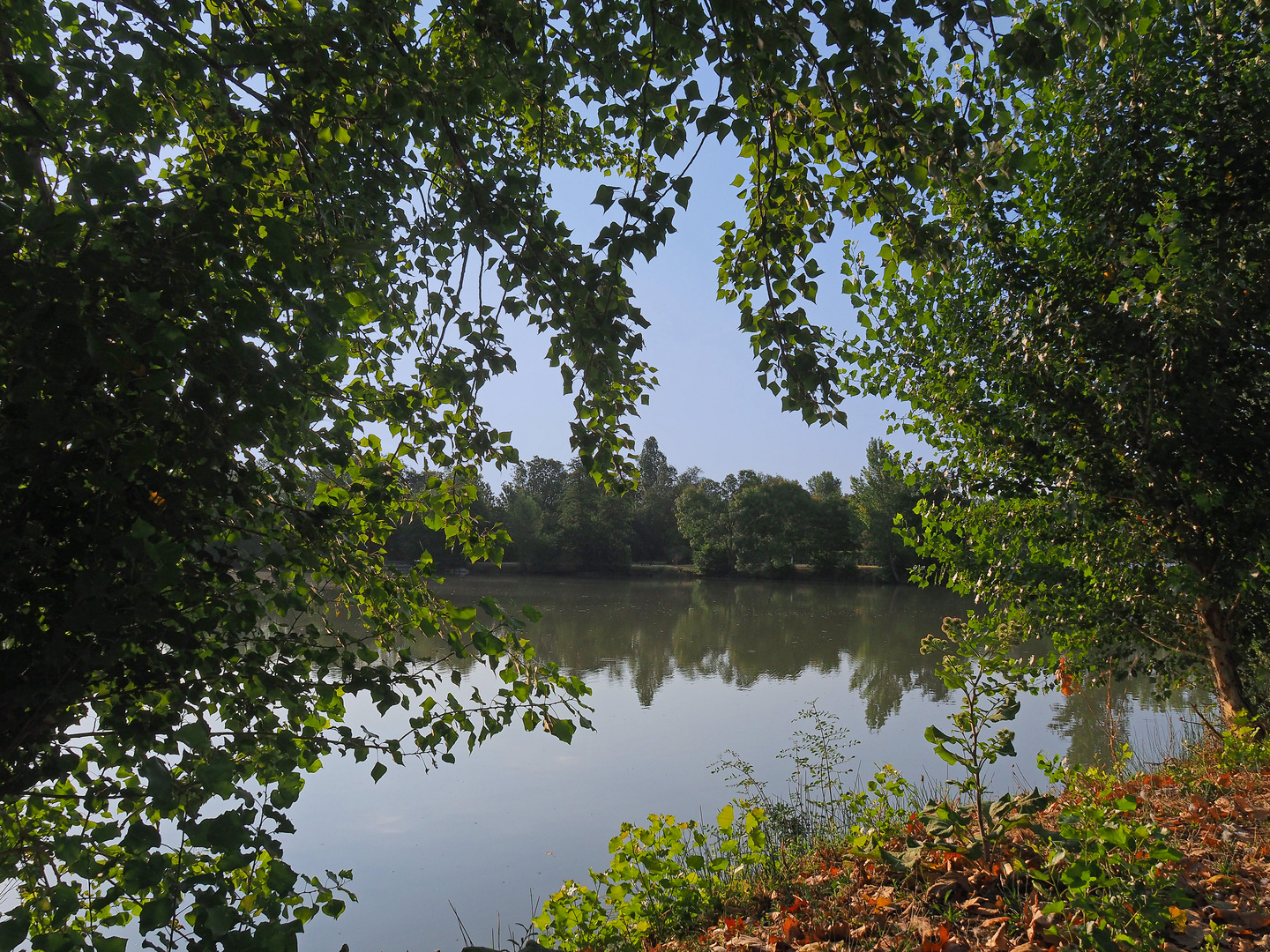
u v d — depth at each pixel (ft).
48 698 6.44
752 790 28.25
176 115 11.12
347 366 10.01
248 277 7.65
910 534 26.43
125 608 6.54
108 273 6.43
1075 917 9.75
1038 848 11.88
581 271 9.18
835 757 25.64
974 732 12.73
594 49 9.31
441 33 12.42
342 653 9.67
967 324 23.62
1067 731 33.47
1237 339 19.92
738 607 117.29
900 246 11.35
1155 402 20.59
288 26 9.67
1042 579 23.85
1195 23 19.45
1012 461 23.44
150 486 6.79
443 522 12.14
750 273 10.69
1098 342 21.11
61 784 7.97
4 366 6.31
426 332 13.30
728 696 47.70
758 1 8.11
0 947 6.23
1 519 6.37
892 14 7.93
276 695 8.67
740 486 302.25
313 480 10.59
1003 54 8.25
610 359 10.23
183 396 6.75
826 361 10.25
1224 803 15.29
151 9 8.89
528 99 12.12
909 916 11.29
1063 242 22.09
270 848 7.13
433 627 10.85
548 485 261.44
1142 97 19.81
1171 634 24.09
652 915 13.75
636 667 59.82
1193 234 18.84
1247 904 10.61
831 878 13.61
